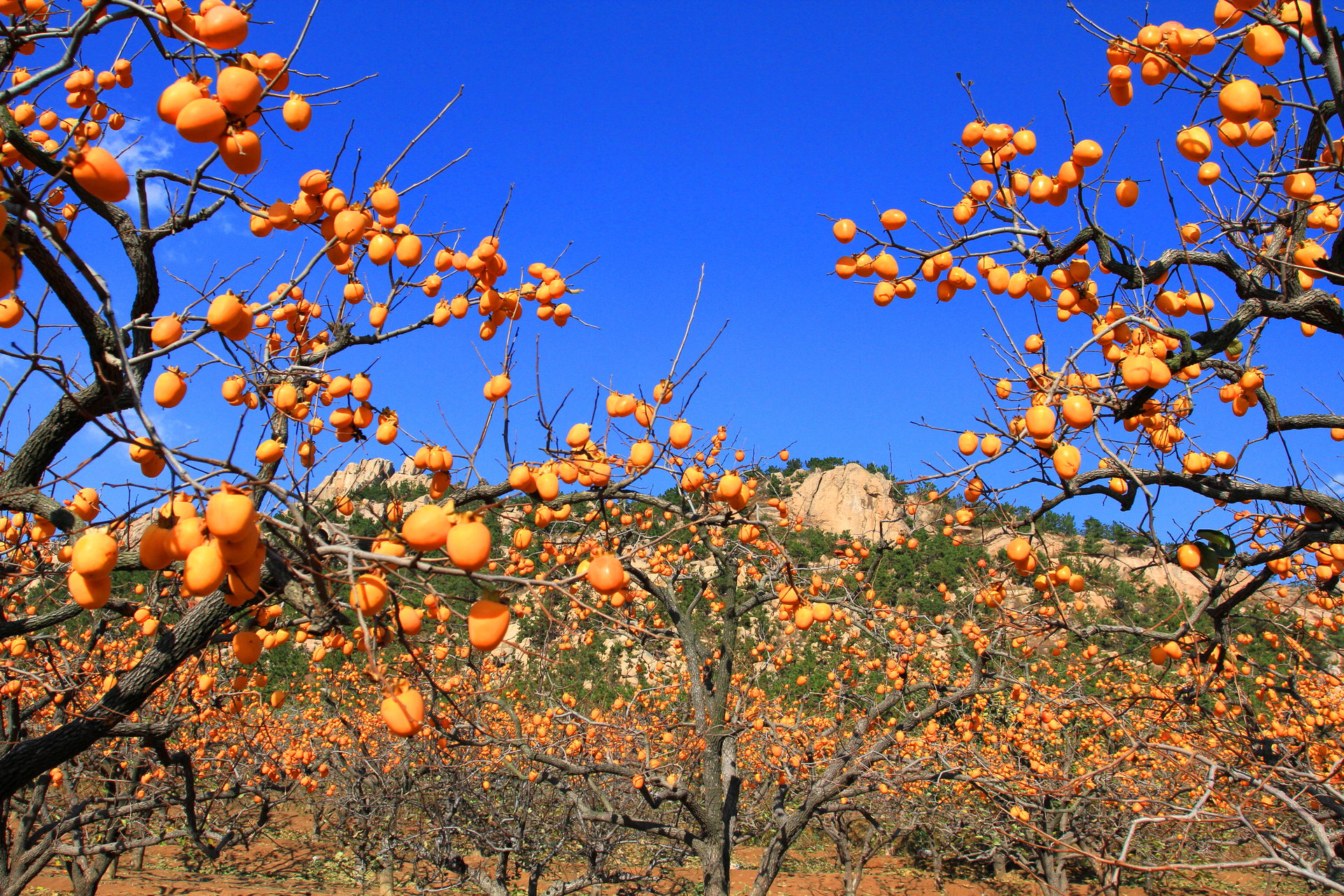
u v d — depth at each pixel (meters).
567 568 5.54
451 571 1.78
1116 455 4.10
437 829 9.16
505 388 3.67
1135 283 3.62
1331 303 3.56
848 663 9.76
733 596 7.46
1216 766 3.42
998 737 9.69
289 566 2.08
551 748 7.95
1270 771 4.21
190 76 2.69
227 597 2.20
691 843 6.61
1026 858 12.27
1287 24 3.09
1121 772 7.11
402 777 10.61
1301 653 6.69
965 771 6.78
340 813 13.27
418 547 1.80
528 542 3.53
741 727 6.82
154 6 2.82
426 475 3.97
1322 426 3.89
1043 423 3.19
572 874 13.41
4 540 4.49
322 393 4.07
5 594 4.85
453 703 2.63
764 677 13.80
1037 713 7.76
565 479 3.66
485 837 9.29
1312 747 5.73
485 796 9.82
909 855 16.77
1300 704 5.48
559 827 10.02
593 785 8.01
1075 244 3.55
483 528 1.79
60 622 4.26
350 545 1.93
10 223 2.00
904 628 7.70
